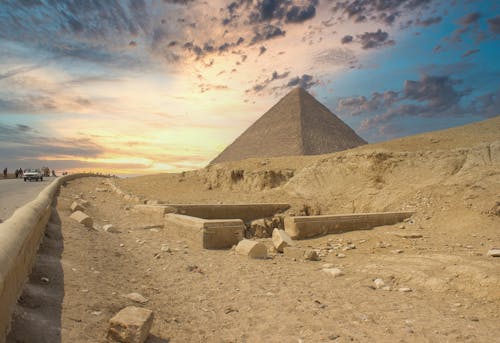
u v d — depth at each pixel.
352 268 7.55
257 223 16.11
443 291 5.78
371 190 18.58
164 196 24.70
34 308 3.57
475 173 14.89
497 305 5.14
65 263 5.59
